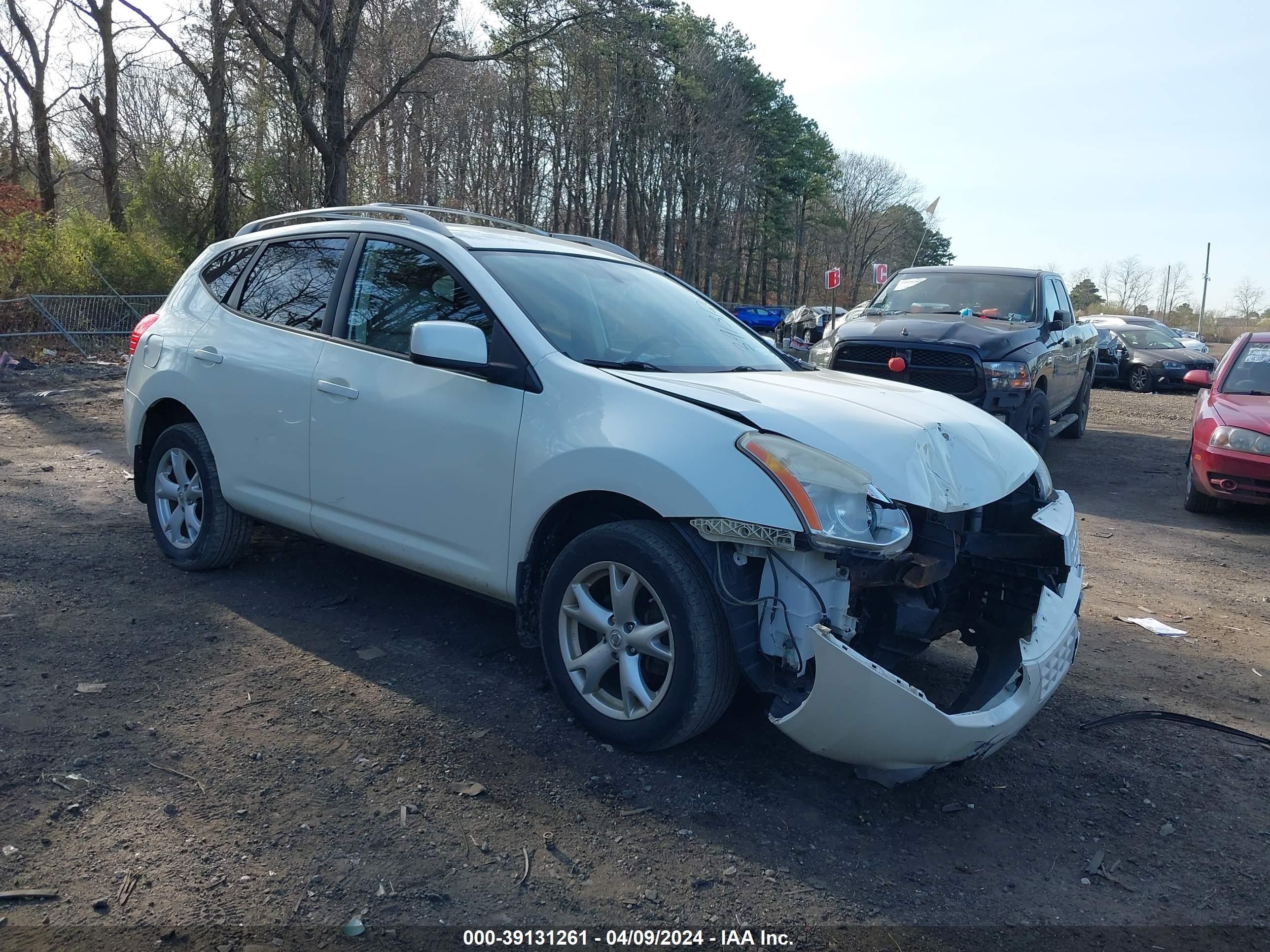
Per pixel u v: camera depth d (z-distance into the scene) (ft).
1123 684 14.71
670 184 179.11
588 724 11.31
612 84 156.56
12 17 81.92
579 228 175.94
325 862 8.80
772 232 214.48
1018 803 10.85
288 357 14.57
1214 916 8.98
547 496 11.30
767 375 12.91
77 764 10.18
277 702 11.94
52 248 59.06
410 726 11.50
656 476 10.26
